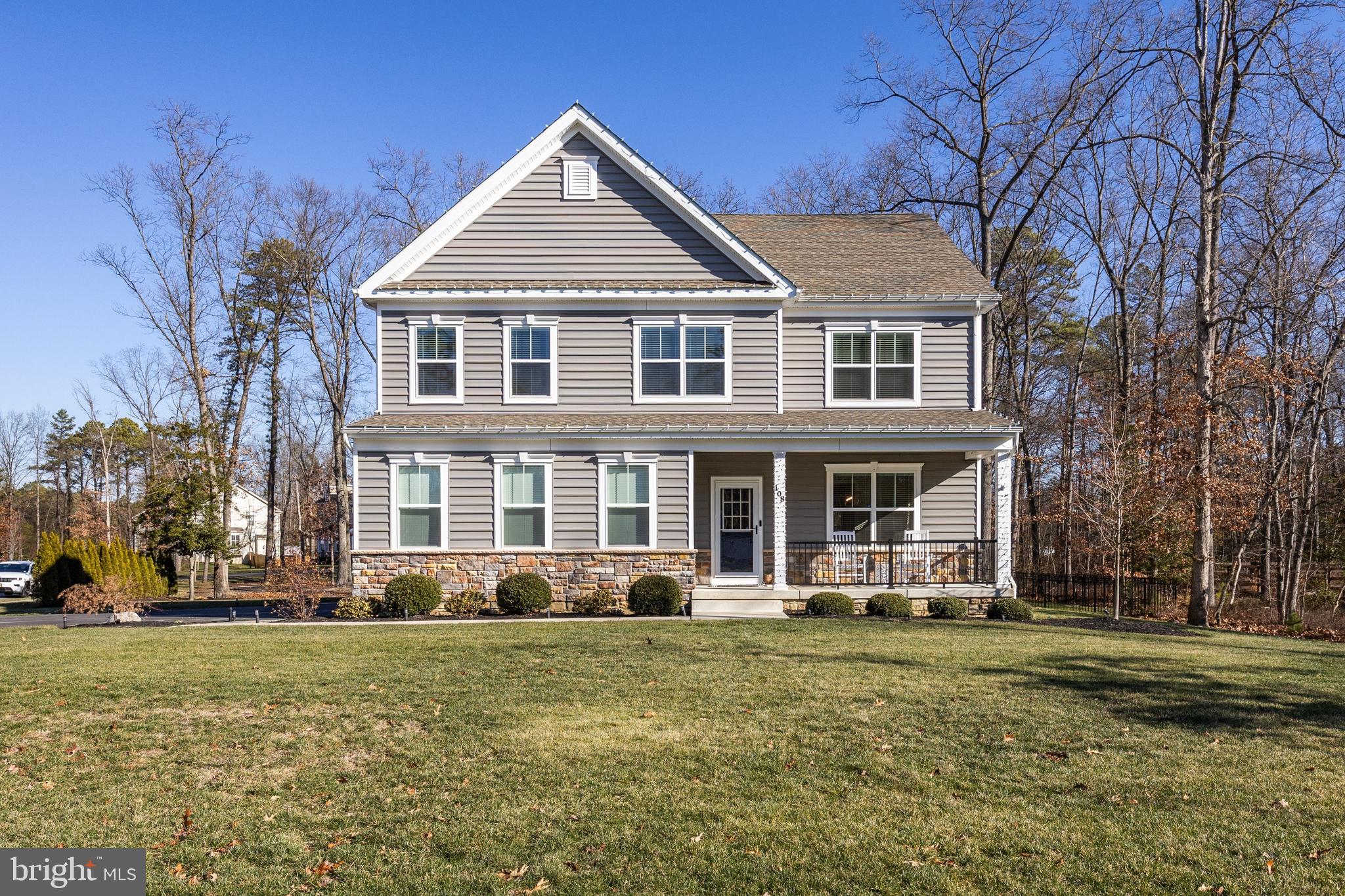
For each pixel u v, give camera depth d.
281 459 67.38
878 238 23.97
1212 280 22.52
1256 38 21.69
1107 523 20.73
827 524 20.53
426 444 18.80
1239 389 25.78
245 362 38.66
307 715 9.25
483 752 8.05
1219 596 27.36
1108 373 38.31
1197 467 21.44
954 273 21.48
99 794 7.12
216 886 5.55
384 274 19.50
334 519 44.84
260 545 72.75
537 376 19.73
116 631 15.91
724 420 19.14
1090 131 28.52
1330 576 30.70
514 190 19.86
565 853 5.98
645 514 18.89
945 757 7.91
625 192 19.86
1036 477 40.84
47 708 9.54
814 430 18.47
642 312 19.78
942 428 18.50
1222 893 5.39
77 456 71.06
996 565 18.97
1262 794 7.02
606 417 19.34
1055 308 40.62
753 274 19.75
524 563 18.77
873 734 8.59
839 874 5.65
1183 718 9.26
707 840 6.16
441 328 19.73
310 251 36.03
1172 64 25.77
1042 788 7.15
